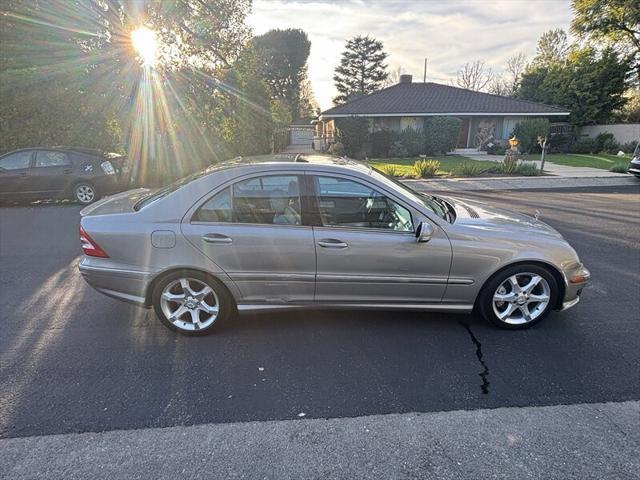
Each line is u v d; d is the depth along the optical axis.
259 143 15.38
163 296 3.13
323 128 30.80
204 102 14.04
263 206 3.03
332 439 2.14
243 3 14.59
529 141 22.19
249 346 3.07
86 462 1.98
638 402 2.43
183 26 13.78
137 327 3.36
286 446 2.09
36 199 9.34
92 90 11.38
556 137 23.12
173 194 3.08
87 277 3.13
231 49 14.91
